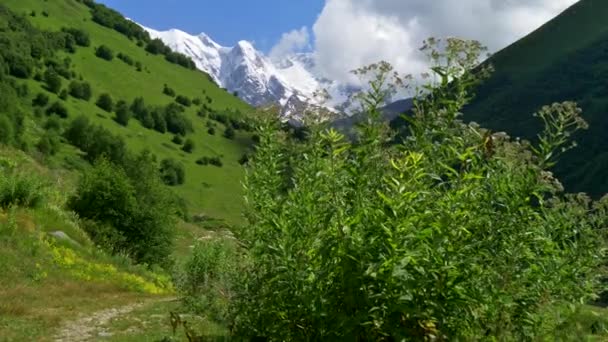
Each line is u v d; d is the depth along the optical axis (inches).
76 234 1513.3
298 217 247.4
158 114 7815.0
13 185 1448.1
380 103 247.8
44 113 6299.2
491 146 248.2
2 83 5812.0
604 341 274.2
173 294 1322.6
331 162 256.4
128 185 1803.6
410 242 219.9
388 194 232.1
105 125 7022.6
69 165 4904.0
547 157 251.1
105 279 1282.0
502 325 228.8
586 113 5856.3
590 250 271.4
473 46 246.8
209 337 340.8
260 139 295.3
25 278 1077.1
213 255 933.8
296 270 237.3
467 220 238.7
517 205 242.7
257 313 266.4
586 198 290.5
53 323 775.7
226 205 6333.7
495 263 237.9
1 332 690.8
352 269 223.0
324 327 231.3
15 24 7810.0
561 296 263.4
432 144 247.9
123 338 674.8
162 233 1836.9
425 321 218.4
